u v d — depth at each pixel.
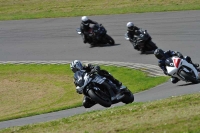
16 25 120.19
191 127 27.09
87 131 29.83
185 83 57.53
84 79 42.53
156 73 70.94
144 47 84.56
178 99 36.78
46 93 69.12
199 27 96.00
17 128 35.75
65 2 137.00
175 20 104.19
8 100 67.56
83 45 97.00
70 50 94.50
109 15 118.19
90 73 42.53
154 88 60.62
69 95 65.75
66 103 60.22
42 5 138.00
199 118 28.61
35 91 71.19
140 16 112.75
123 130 28.61
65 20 119.50
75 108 54.56
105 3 131.25
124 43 93.81
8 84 77.69
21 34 111.31
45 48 98.44
